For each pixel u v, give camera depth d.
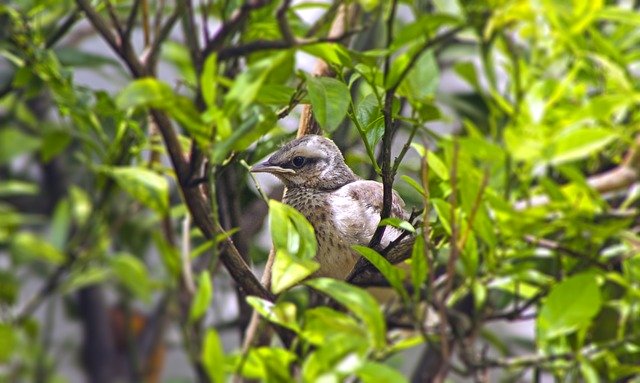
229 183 9.40
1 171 14.36
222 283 12.57
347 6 9.95
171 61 12.23
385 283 9.40
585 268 10.37
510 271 10.15
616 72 10.33
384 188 7.33
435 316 10.97
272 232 7.11
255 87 6.86
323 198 9.54
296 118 10.84
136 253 12.94
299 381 7.20
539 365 10.23
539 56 11.80
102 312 14.55
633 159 11.24
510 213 9.46
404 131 12.36
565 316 8.68
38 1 10.31
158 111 7.89
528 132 9.55
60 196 14.32
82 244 12.09
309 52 7.42
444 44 12.41
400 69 7.59
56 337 15.12
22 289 15.02
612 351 10.48
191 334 9.19
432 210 9.66
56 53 11.71
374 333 6.73
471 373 10.23
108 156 10.53
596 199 10.33
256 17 10.36
